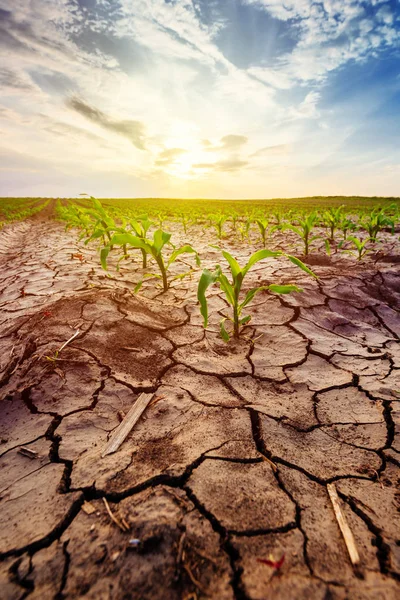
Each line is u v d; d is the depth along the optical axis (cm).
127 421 118
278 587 64
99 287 246
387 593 64
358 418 124
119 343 170
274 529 78
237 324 189
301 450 108
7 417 121
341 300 248
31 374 141
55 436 112
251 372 156
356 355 175
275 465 100
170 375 152
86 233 509
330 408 131
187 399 134
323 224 745
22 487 92
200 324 205
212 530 77
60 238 642
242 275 177
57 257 393
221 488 90
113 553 70
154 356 165
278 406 131
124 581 65
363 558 71
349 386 146
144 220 298
